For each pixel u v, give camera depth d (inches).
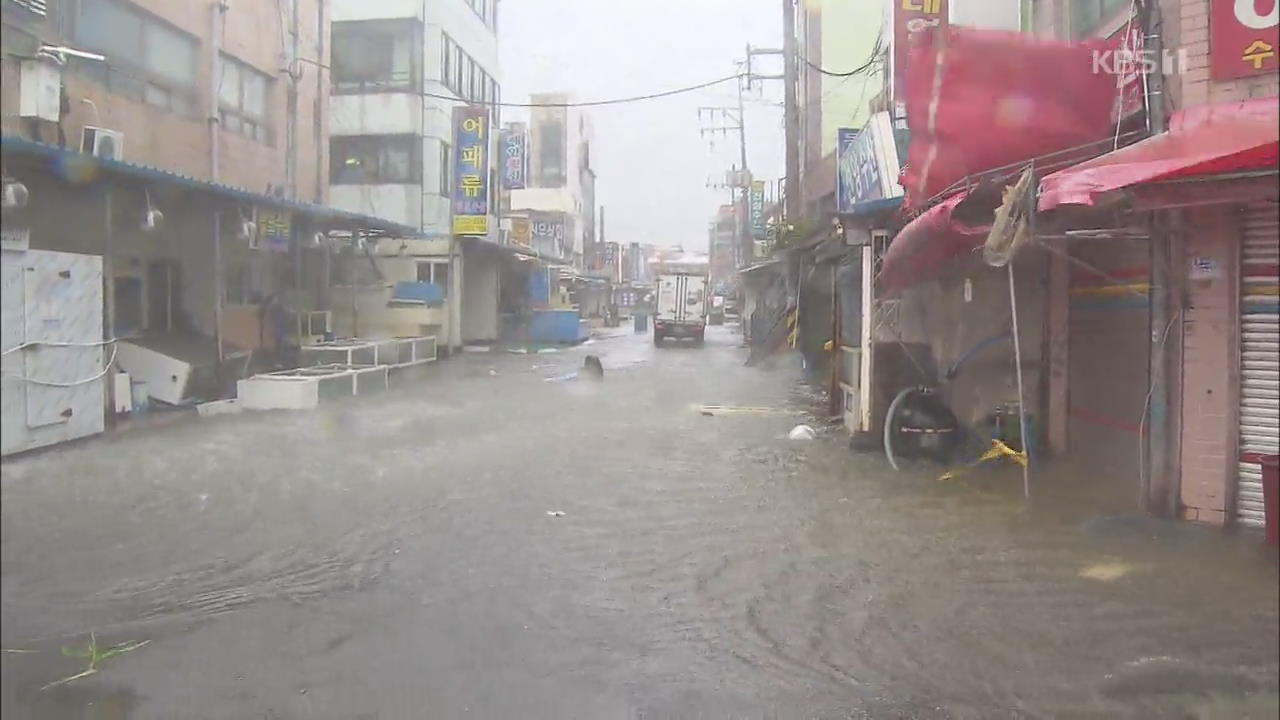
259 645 177.6
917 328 427.8
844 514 287.1
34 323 350.3
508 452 406.9
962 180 300.5
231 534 259.4
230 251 597.3
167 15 535.2
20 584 211.8
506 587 216.1
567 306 1705.2
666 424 502.6
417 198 1027.3
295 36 710.5
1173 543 241.4
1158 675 162.9
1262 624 185.2
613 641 182.1
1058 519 273.3
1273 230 248.8
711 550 248.2
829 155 898.7
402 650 176.1
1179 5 262.1
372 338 838.5
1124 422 306.5
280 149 700.7
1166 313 264.5
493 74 1283.2
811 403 610.5
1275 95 247.0
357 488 325.4
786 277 940.6
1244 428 254.2
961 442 368.8
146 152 514.3
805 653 175.8
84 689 155.0
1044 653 173.6
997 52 291.1
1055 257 362.9
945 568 227.8
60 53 406.6
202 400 507.8
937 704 153.7
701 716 148.9
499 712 149.3
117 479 323.6
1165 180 213.5
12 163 367.6
